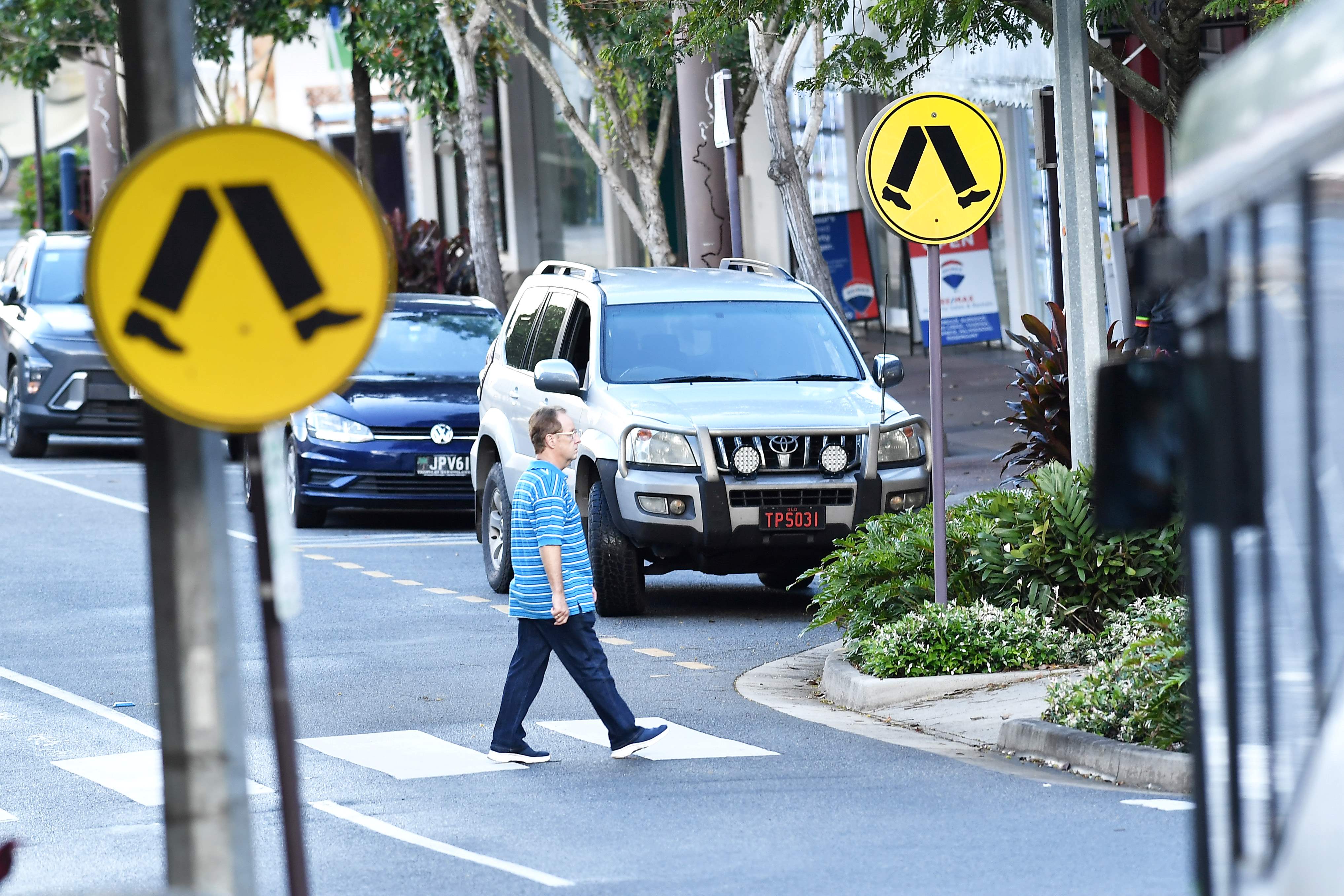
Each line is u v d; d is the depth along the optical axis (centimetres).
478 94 8962
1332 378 1032
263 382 1525
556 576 3092
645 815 2730
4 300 7881
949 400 8356
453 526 6284
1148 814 2642
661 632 4422
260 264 1520
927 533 3941
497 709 3566
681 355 4750
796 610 4722
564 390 4666
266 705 3606
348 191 1530
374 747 3253
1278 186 1039
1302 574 1040
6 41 10425
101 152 11788
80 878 2441
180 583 1583
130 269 1504
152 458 1587
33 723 3478
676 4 5975
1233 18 5759
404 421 5969
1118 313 5069
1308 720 1023
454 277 11181
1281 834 1027
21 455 7812
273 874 2442
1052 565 3847
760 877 2347
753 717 3500
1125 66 4672
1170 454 1191
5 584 5075
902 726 3450
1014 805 2734
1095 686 3180
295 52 14875
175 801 1581
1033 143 9706
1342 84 969
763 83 6762
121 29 1611
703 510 4394
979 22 4825
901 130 3644
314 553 5650
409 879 2394
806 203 6781
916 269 8969
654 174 7919
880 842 2516
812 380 4775
